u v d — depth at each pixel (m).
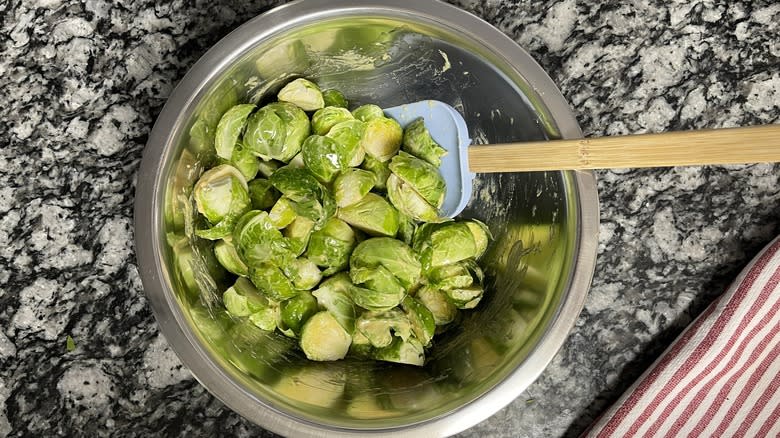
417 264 0.52
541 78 0.48
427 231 0.54
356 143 0.53
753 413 0.54
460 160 0.52
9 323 0.55
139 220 0.46
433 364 0.54
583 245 0.48
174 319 0.46
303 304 0.53
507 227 0.56
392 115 0.55
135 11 0.55
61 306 0.55
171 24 0.55
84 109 0.55
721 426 0.55
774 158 0.40
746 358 0.54
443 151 0.52
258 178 0.55
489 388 0.47
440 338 0.56
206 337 0.48
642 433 0.54
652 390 0.54
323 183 0.54
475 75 0.51
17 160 0.55
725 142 0.41
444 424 0.47
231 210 0.51
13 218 0.55
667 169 0.57
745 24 0.57
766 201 0.57
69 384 0.55
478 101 0.53
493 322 0.54
